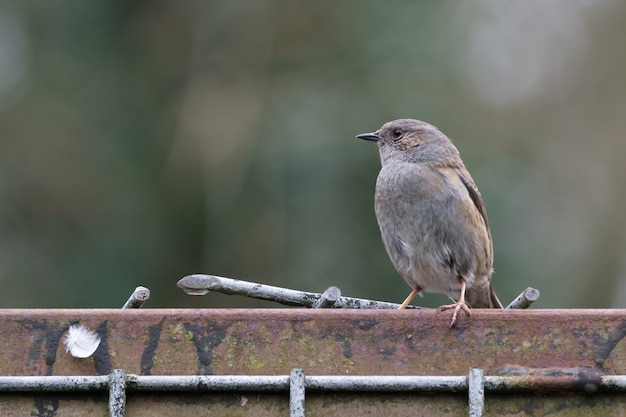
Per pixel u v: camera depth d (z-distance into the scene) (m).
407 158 7.06
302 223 12.24
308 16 14.10
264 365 2.80
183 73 14.34
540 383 2.70
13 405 2.69
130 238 13.23
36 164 13.46
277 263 12.11
